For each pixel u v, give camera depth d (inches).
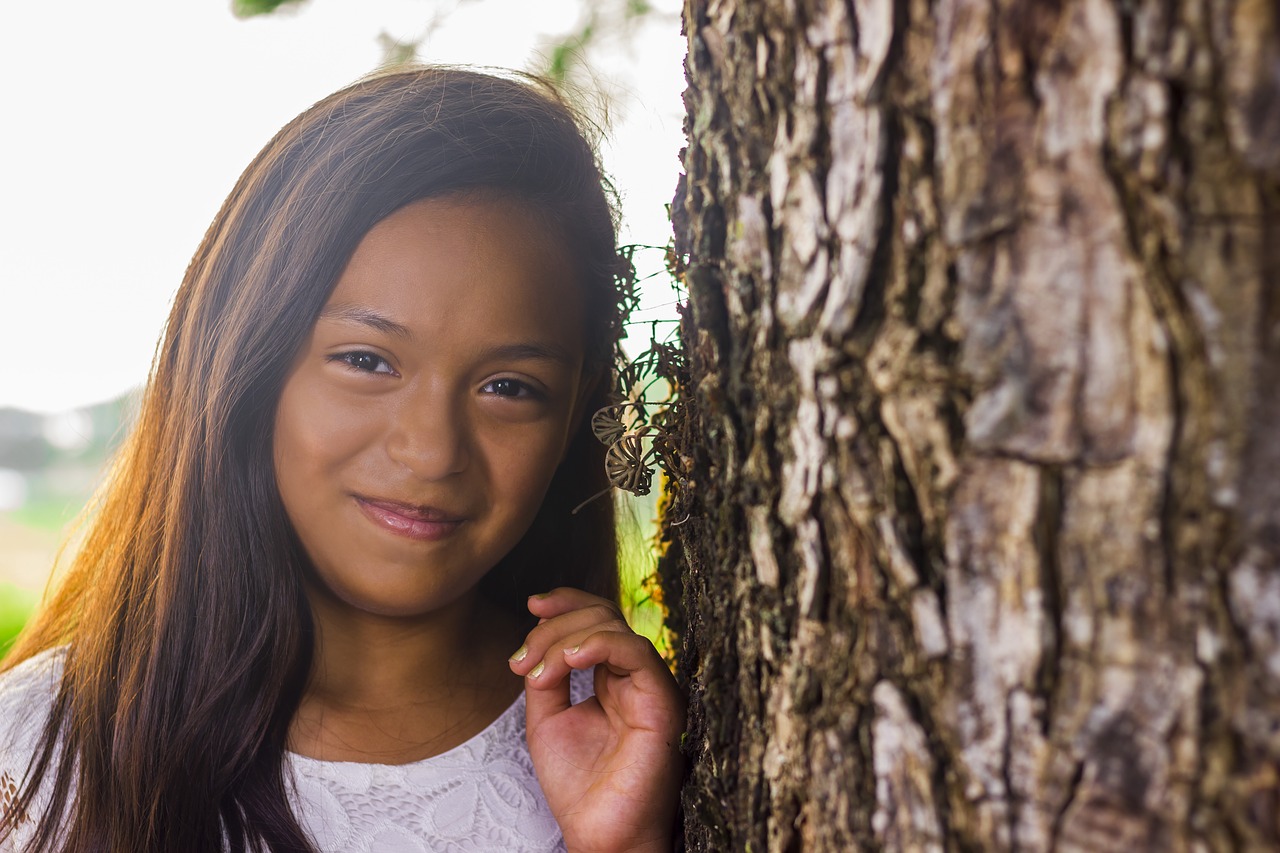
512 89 49.7
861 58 24.8
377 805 47.7
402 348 42.1
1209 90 20.2
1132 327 21.4
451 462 42.4
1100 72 21.2
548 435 45.5
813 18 26.0
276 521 47.2
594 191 49.4
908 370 24.0
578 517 57.1
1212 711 21.1
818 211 26.3
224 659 46.9
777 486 29.0
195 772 46.3
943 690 24.5
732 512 31.6
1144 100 20.8
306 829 46.9
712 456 32.8
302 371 43.8
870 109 24.7
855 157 25.1
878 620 25.9
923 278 24.0
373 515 43.2
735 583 31.9
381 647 49.3
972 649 23.9
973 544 23.6
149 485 52.2
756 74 28.2
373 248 42.3
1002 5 22.3
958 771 24.4
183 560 48.3
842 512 26.5
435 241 42.4
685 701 42.3
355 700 49.4
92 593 53.2
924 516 24.5
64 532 61.1
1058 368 22.1
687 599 39.5
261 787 46.5
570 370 46.8
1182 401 21.0
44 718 50.3
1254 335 20.2
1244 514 20.5
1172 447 21.1
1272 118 19.7
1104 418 21.7
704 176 31.9
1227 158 20.2
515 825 48.7
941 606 24.3
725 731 33.0
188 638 47.7
